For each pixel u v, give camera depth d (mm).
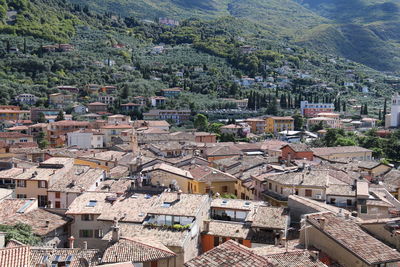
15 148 147750
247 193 93188
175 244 53906
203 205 63562
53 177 87625
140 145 167000
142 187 79938
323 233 40562
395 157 174125
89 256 50375
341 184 79500
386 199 76562
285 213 60438
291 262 35719
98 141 187000
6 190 84188
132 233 57906
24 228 62688
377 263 36062
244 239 58156
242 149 156125
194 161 111875
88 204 70938
